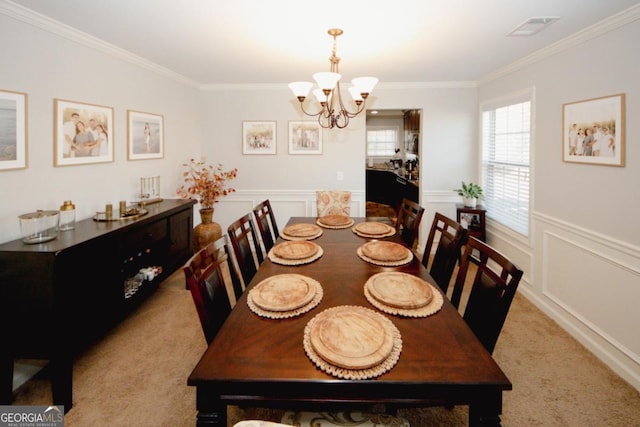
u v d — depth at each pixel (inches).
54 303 71.6
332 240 106.8
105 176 115.5
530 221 127.9
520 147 136.9
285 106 180.9
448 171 177.6
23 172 86.0
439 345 49.8
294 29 97.8
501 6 82.3
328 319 55.2
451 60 130.3
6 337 73.3
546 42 108.8
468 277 155.3
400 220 128.0
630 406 75.6
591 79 96.6
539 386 81.8
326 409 48.1
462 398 44.1
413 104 174.7
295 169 184.4
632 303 83.9
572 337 103.8
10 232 82.9
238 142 183.2
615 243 88.7
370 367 44.2
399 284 69.1
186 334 105.4
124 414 73.5
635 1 78.9
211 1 80.5
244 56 125.7
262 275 77.0
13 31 82.4
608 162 90.8
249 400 45.1
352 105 178.9
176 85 159.6
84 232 88.1
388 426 50.2
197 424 45.0
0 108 79.7
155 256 118.8
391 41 107.6
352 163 183.2
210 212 165.0
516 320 114.5
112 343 100.3
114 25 95.3
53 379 73.4
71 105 99.9
